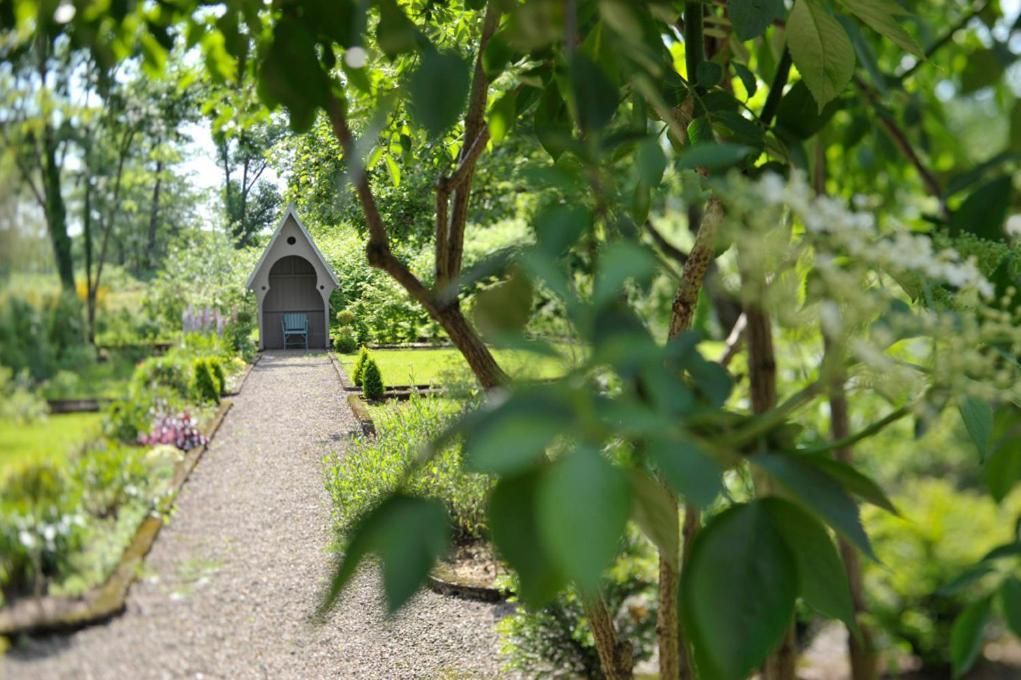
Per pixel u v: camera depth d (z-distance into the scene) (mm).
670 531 399
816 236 456
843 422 1843
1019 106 1808
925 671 3072
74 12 688
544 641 1605
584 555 224
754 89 969
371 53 712
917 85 2475
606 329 333
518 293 483
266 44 703
